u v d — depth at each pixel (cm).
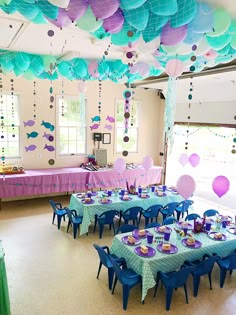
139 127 871
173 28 287
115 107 812
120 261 350
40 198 736
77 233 530
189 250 355
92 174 724
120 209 545
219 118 677
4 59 488
